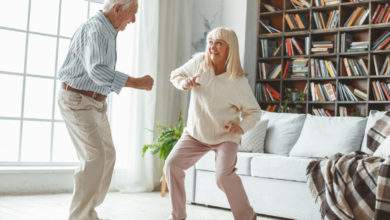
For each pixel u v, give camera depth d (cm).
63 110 329
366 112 571
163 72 642
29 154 583
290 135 535
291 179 440
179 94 664
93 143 329
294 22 637
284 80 638
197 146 333
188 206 505
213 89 324
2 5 571
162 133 568
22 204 462
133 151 603
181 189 331
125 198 542
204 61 331
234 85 325
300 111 633
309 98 620
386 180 348
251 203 473
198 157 337
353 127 488
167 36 648
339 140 488
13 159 577
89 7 604
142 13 617
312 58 623
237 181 329
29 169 535
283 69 644
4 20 573
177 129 566
